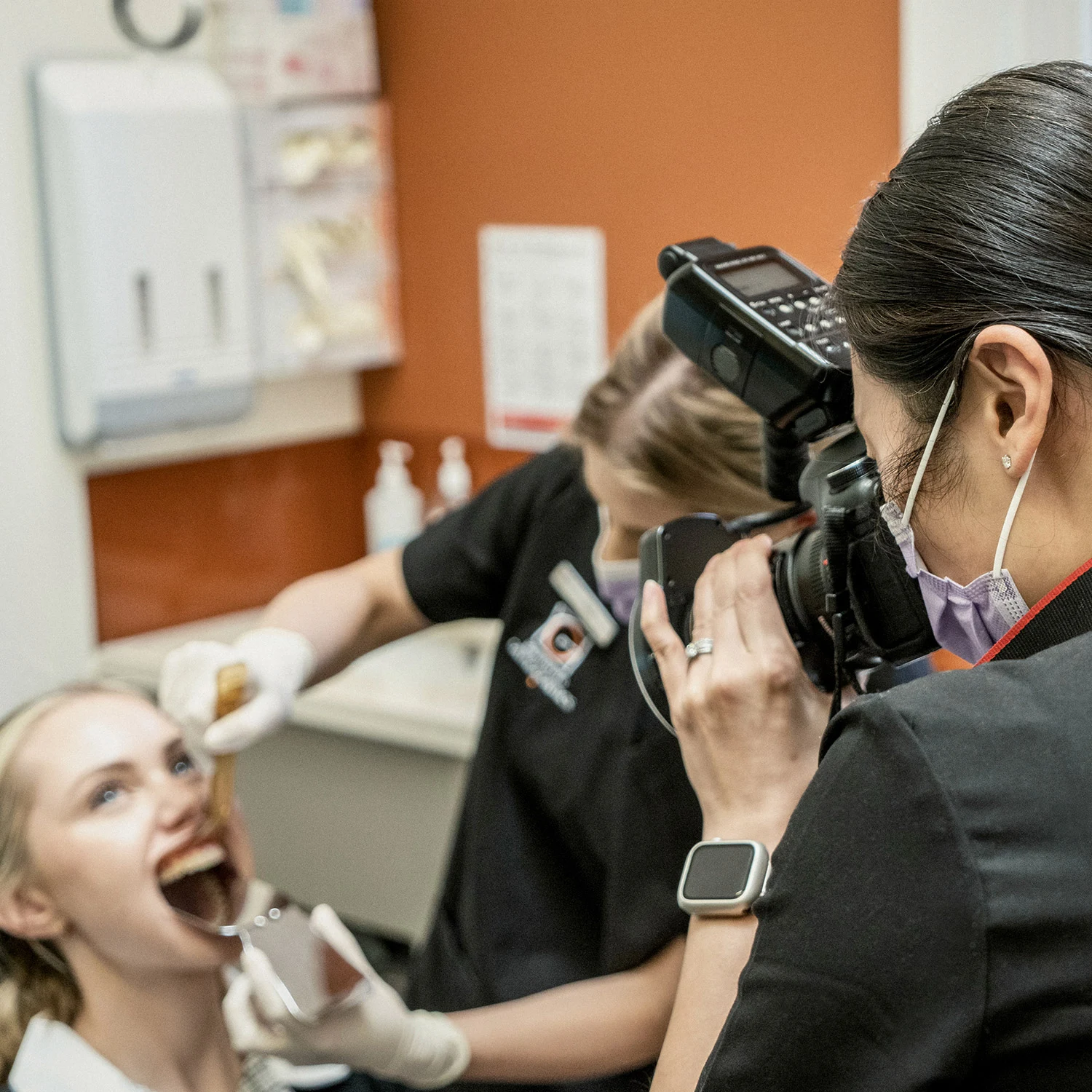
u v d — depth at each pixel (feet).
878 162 6.83
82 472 8.19
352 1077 5.17
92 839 4.48
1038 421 2.26
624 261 7.97
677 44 7.50
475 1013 4.37
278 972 4.20
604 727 4.47
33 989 4.62
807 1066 2.27
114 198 7.72
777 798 3.18
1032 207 2.30
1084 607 2.34
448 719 7.14
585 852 4.54
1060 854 2.09
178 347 8.10
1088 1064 2.05
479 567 5.26
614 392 4.25
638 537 4.50
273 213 8.41
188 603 8.91
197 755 4.72
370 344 9.02
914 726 2.22
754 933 3.10
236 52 8.15
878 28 6.72
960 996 2.11
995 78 2.51
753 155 7.32
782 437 3.52
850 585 2.98
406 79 8.74
